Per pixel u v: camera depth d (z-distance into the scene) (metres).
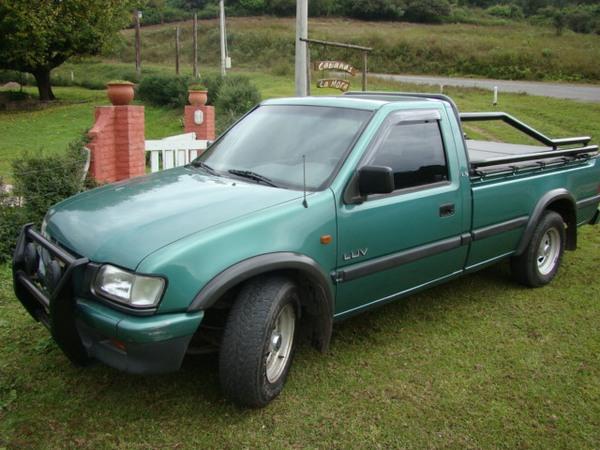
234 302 3.14
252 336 3.07
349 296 3.72
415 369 3.82
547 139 5.54
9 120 20.89
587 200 5.93
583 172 5.79
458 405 3.41
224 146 4.36
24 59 25.69
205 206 3.30
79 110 23.67
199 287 2.89
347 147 3.73
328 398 3.45
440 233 4.24
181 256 2.86
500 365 3.91
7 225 5.42
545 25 71.88
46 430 3.05
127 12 29.77
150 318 2.80
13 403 3.28
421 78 38.59
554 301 5.11
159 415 3.23
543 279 5.40
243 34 55.44
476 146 6.16
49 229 3.48
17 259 3.50
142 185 3.83
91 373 3.63
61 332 3.04
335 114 4.07
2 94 28.17
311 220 3.36
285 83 30.75
